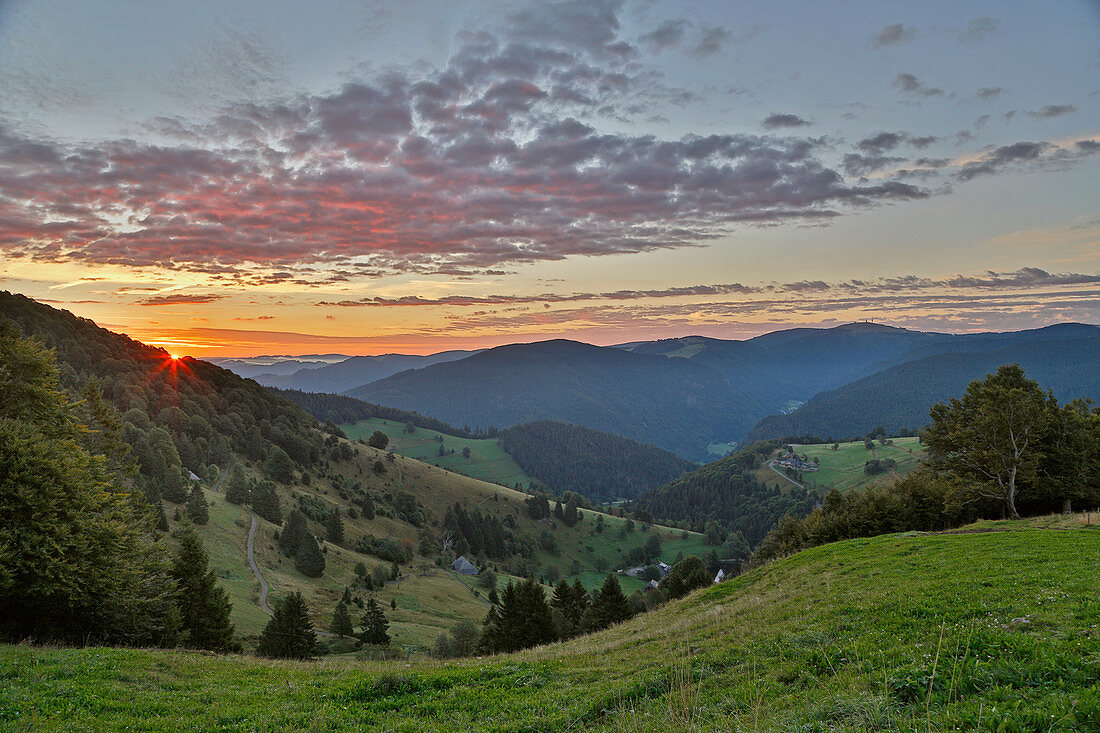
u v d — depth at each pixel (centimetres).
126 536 3116
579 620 7844
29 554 2572
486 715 1355
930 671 1093
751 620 2241
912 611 1653
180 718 1316
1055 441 5525
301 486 18562
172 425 17212
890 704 988
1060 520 4069
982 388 5947
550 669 1803
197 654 2436
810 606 2175
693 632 2305
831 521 6525
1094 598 1458
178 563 4828
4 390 3406
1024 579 1853
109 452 6241
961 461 5853
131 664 1861
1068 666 981
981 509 5759
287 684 1742
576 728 1210
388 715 1384
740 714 1124
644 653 2009
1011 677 983
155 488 10350
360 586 12412
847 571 3052
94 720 1256
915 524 5972
